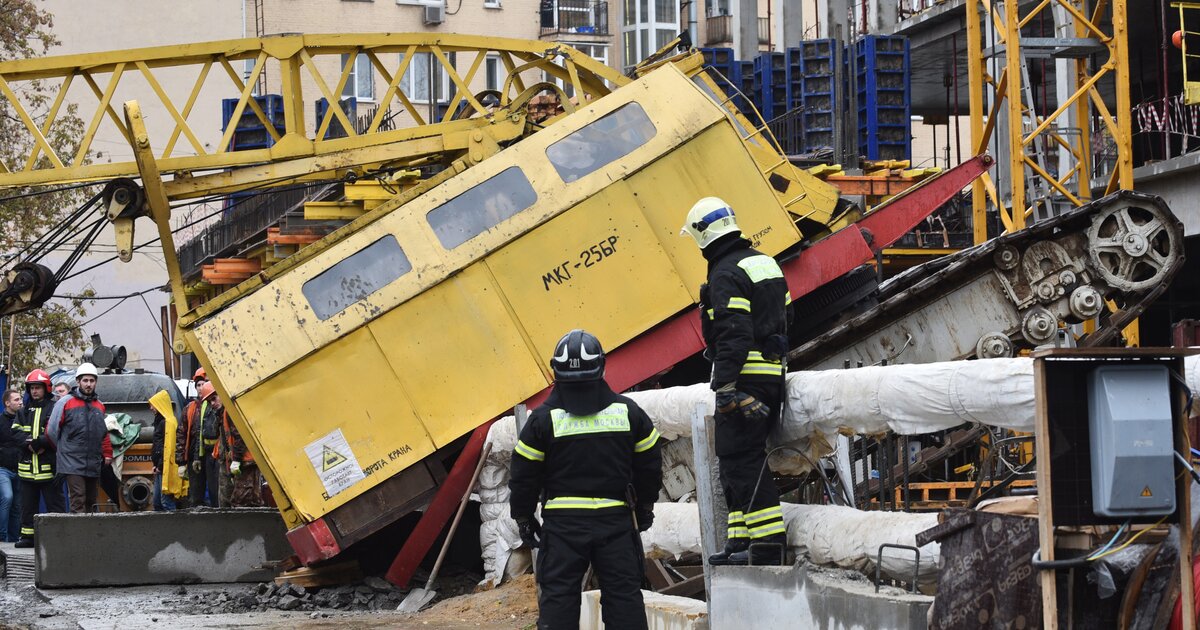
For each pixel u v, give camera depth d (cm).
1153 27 2753
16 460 2047
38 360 4488
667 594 1025
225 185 1614
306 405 1402
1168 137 2459
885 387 706
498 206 1446
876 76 3000
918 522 707
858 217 1625
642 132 1475
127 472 2444
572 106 1678
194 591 1519
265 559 1602
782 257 1517
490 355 1425
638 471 797
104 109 1614
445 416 1413
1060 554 569
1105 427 541
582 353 786
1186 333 1434
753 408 775
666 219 1462
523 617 1163
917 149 5288
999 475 1369
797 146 3153
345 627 1171
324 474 1402
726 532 838
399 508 1413
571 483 783
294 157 1630
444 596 1423
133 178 1612
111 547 1561
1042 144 2547
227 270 2403
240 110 1628
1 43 4450
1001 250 1462
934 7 3169
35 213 4347
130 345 5306
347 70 1666
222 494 1866
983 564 599
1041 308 1468
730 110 1703
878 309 1461
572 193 1452
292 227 2167
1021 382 624
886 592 671
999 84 2300
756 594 775
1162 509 542
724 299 775
